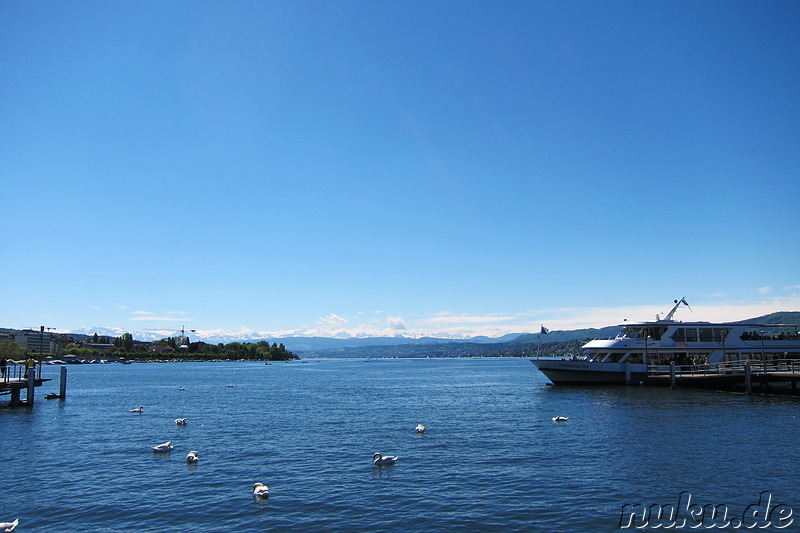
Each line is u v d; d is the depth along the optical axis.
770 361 80.94
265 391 103.12
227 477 33.31
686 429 46.78
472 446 41.88
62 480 33.00
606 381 86.06
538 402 70.69
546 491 29.75
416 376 167.00
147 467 36.03
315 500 28.62
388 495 29.38
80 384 129.12
